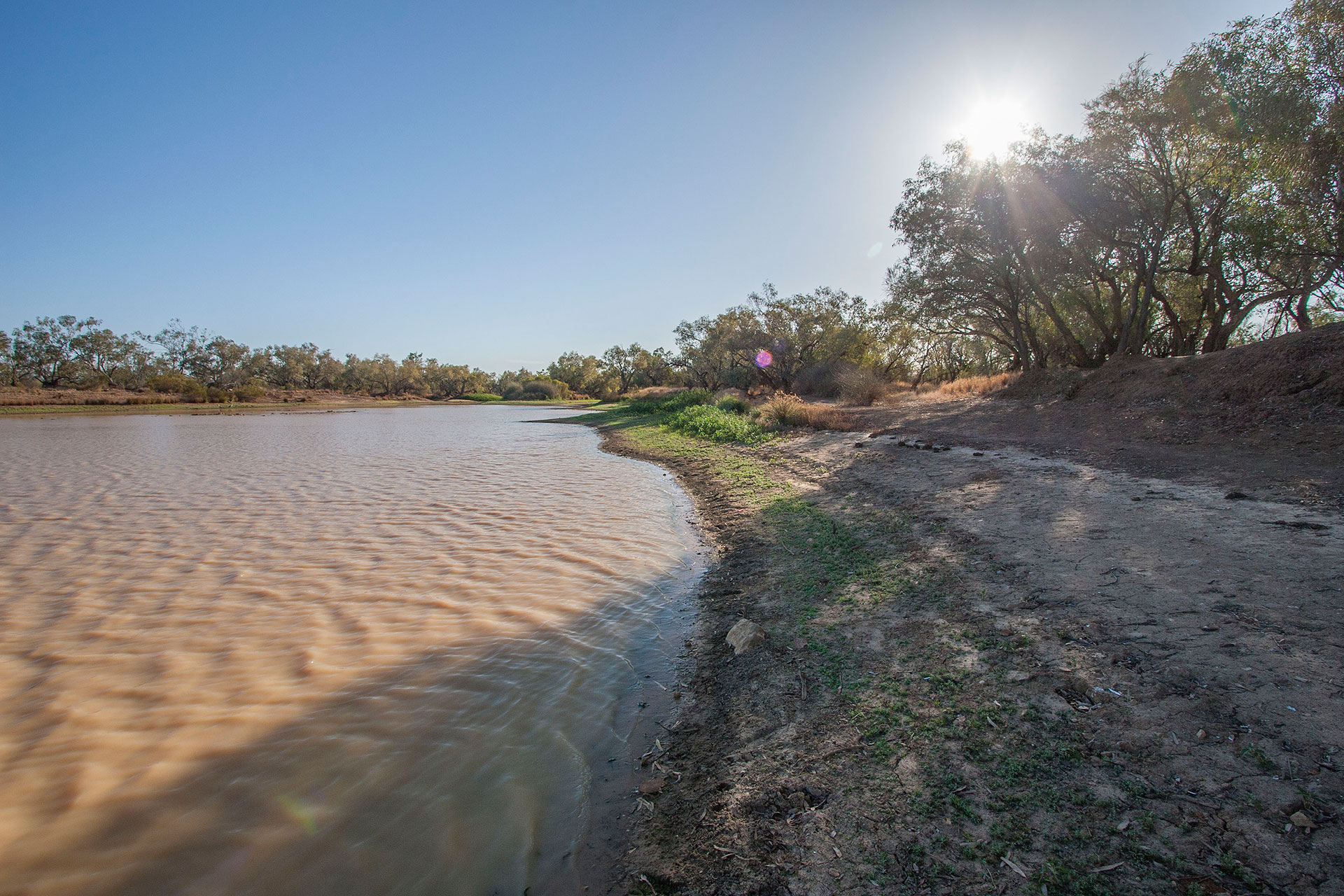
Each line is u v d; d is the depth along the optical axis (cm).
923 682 402
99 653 534
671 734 391
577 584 702
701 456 1741
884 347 3919
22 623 604
